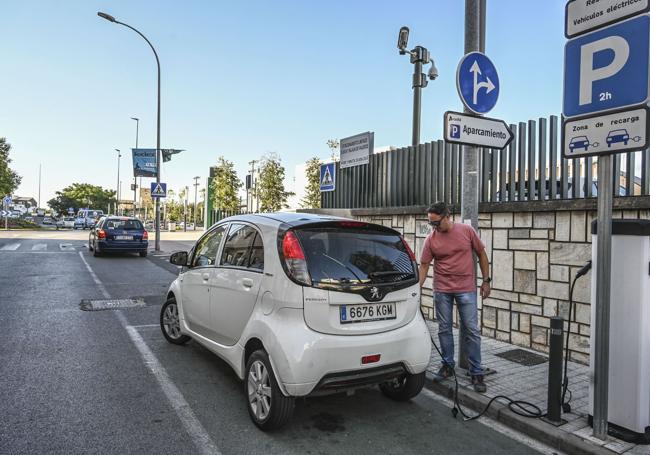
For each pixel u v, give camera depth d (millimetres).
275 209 29484
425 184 7594
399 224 7980
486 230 6352
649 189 4848
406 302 3930
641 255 3420
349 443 3502
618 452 3291
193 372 4898
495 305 6258
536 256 5750
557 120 5598
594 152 3422
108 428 3604
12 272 12539
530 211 5773
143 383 4562
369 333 3664
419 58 10867
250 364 3805
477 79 4852
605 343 3445
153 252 19594
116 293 9586
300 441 3506
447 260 4672
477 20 5016
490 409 4066
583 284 5258
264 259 3879
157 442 3408
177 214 73188
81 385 4465
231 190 31969
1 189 43750
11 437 3410
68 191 101125
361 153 9125
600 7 3354
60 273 12531
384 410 4156
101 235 17188
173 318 5867
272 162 29516
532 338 5809
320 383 3449
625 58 3219
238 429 3664
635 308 3436
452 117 4629
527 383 4656
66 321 7027
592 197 5172
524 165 5988
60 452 3215
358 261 3797
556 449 3520
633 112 3178
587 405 4137
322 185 10469
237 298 4133
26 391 4285
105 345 5816
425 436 3668
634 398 3428
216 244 4953
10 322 6875
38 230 44812
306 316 3479
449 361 4758
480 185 6535
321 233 3809
